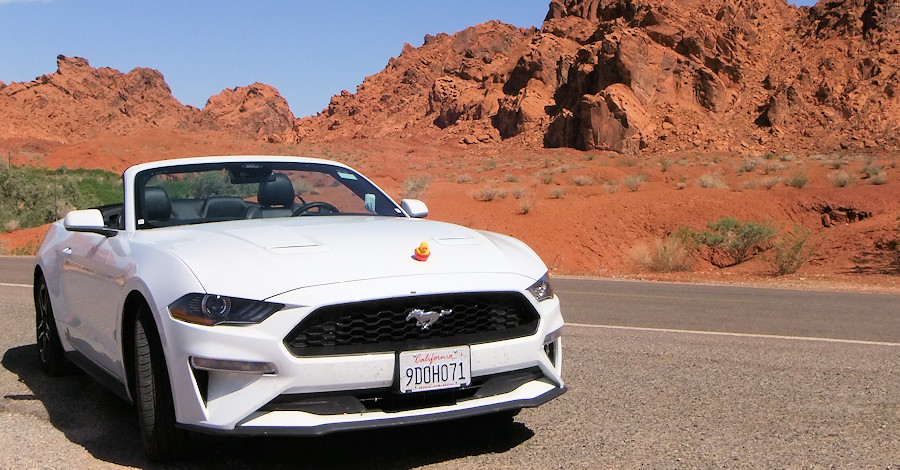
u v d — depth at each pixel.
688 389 5.78
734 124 91.38
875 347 7.81
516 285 4.13
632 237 30.09
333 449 4.29
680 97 93.69
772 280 17.84
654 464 4.05
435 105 143.50
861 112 90.56
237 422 3.64
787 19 113.00
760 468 4.00
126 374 4.34
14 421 4.84
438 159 91.75
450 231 4.82
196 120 199.12
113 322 4.51
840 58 100.25
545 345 4.37
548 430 4.68
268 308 3.69
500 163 77.25
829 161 57.25
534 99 106.81
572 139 92.44
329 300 3.70
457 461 4.10
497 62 147.88
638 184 39.88
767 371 6.48
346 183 5.80
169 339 3.78
